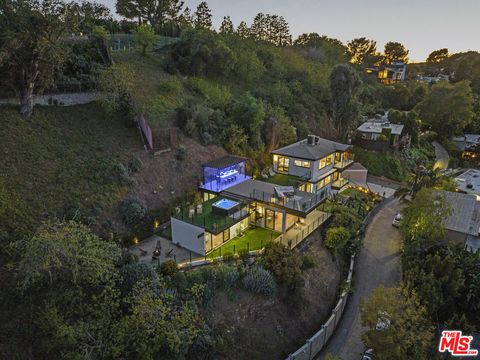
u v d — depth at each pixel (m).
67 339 15.86
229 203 27.52
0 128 26.27
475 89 97.31
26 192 22.77
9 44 25.25
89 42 39.12
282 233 28.48
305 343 22.17
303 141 40.97
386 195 43.81
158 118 35.19
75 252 17.73
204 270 21.77
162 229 27.62
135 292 18.16
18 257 19.16
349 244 30.75
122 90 34.12
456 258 27.42
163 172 30.50
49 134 28.14
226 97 44.72
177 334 17.02
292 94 59.22
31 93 28.80
